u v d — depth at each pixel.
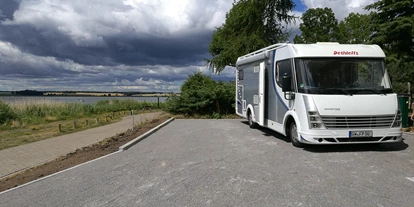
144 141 10.37
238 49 26.95
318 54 8.36
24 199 5.33
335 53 8.36
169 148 9.05
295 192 5.17
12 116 18.86
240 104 14.17
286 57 9.04
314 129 7.80
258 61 11.52
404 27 15.45
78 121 20.08
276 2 26.56
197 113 19.14
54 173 6.89
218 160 7.42
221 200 4.88
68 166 7.49
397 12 16.62
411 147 8.57
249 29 27.47
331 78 8.16
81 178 6.35
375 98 7.91
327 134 7.76
